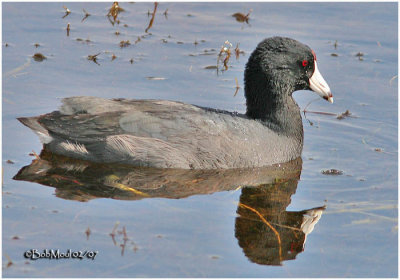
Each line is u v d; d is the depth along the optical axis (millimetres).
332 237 10711
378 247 10383
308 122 15547
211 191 12133
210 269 9578
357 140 14703
